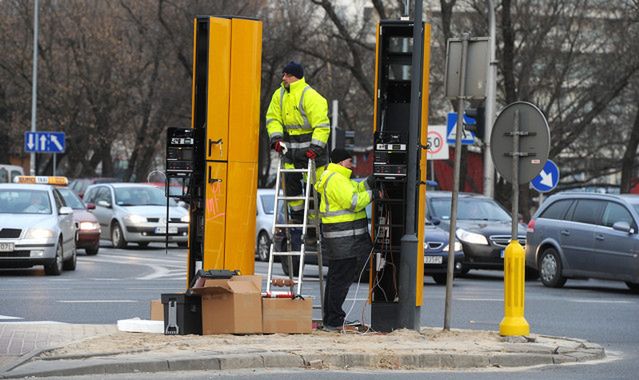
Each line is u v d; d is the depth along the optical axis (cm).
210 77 5128
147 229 12875
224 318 4684
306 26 18438
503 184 17838
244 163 5181
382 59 5191
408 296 5000
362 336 4722
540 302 7200
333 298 5025
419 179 5078
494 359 4294
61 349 4159
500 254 9000
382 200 5100
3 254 8419
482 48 5009
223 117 5147
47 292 7138
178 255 11931
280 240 8062
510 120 4994
